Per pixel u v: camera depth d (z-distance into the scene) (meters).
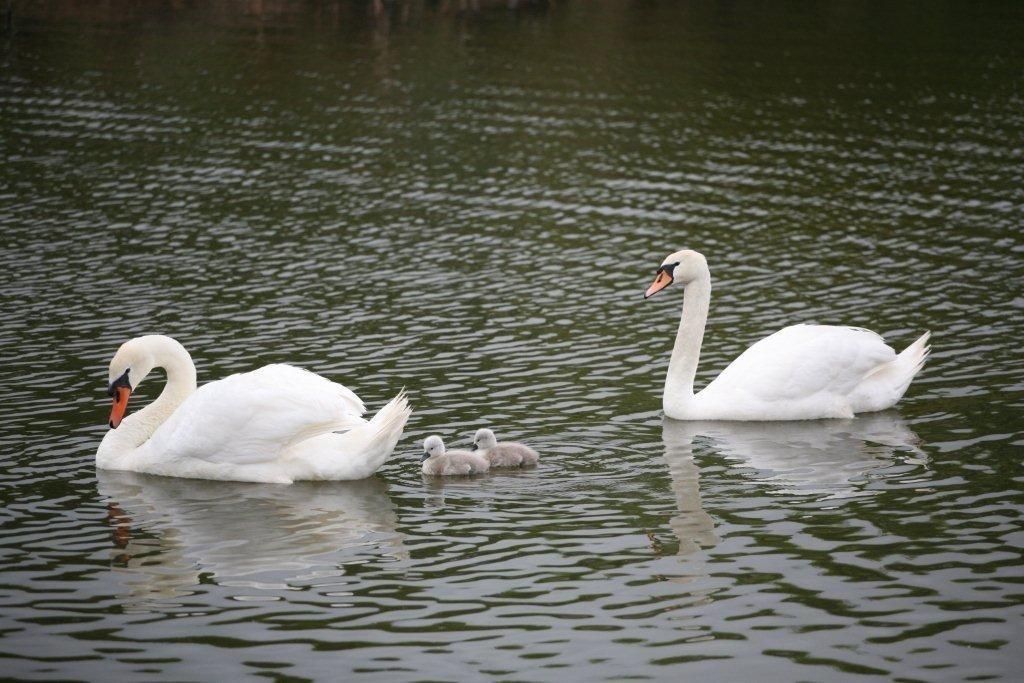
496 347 18.84
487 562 12.12
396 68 39.91
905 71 39.31
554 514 13.25
